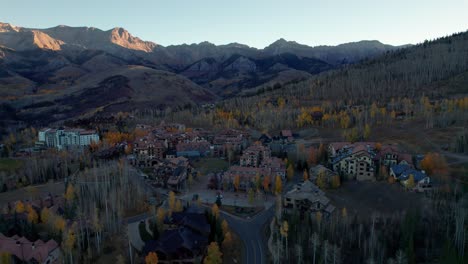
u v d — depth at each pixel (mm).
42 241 109688
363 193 147500
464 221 106812
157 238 117750
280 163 184875
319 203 134500
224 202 152500
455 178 143000
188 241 108688
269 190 163000
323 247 105625
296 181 173625
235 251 113625
